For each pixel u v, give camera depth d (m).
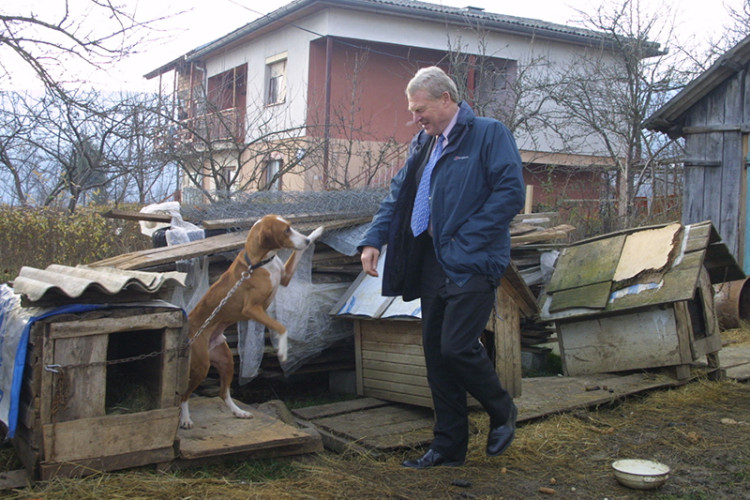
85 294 3.34
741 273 6.42
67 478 3.14
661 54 13.91
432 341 3.66
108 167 9.89
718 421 4.67
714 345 5.93
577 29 18.55
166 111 10.09
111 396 3.76
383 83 17.06
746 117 9.21
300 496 3.22
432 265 3.62
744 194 9.31
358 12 15.59
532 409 4.68
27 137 10.30
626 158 13.46
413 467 3.64
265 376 5.23
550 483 3.51
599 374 5.86
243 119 14.46
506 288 4.71
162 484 3.22
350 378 5.36
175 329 3.42
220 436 3.71
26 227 8.44
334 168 10.69
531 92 16.91
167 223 5.81
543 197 18.16
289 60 16.81
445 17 15.01
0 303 3.75
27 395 3.26
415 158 3.73
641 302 5.54
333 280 5.47
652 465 3.62
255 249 3.97
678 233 5.77
